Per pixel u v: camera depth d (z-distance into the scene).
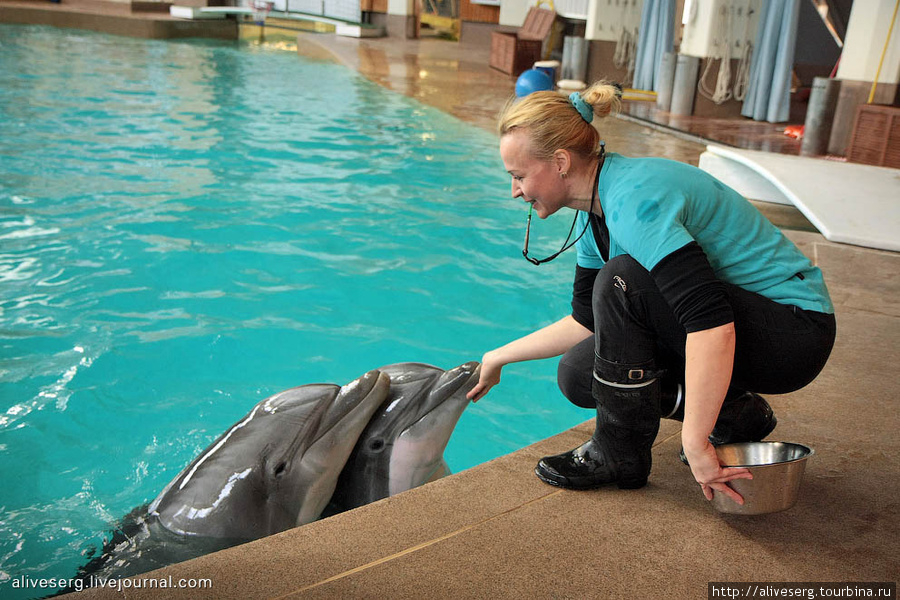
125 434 3.34
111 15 19.48
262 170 7.84
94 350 4.05
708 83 12.21
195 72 14.42
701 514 2.21
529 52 16.34
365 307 4.77
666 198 1.92
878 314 3.88
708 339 1.84
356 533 2.08
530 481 2.35
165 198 6.70
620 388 2.14
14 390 3.63
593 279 2.37
